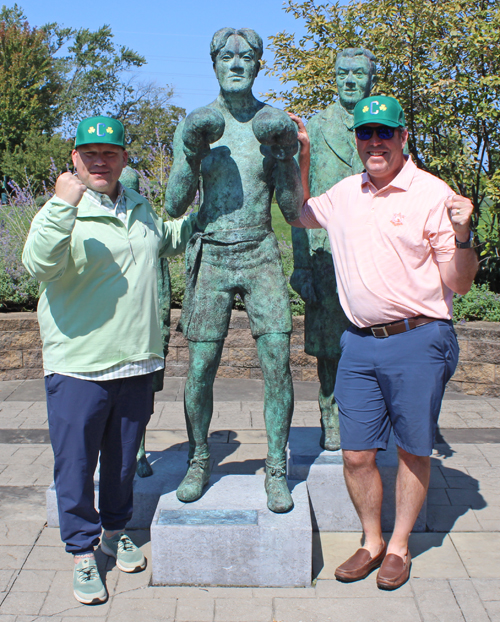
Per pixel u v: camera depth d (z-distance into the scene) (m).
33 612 2.71
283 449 3.12
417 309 2.77
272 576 2.92
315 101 8.24
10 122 34.69
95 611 2.72
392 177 2.87
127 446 2.88
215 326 3.08
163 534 2.90
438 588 2.88
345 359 2.95
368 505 3.00
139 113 47.38
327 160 3.59
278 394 3.08
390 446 3.74
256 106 3.09
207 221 3.05
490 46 7.36
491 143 8.09
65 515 2.78
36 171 31.05
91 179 2.69
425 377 2.77
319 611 2.72
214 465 4.29
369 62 3.54
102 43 49.50
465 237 2.54
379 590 2.87
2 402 5.99
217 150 3.01
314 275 3.62
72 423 2.70
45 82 39.81
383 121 2.69
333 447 3.71
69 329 2.69
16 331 6.77
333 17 8.20
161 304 3.47
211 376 3.15
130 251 2.74
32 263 2.56
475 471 4.20
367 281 2.81
